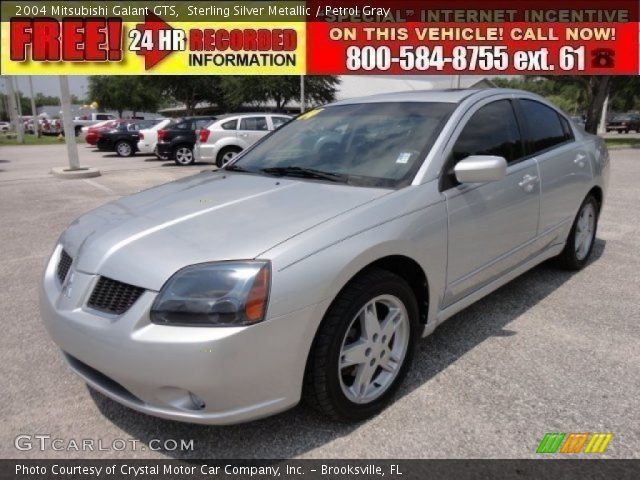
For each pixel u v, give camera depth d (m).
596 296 4.19
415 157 3.05
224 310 2.16
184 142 16.09
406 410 2.72
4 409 2.83
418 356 3.27
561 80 27.48
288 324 2.24
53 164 17.11
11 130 49.94
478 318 3.81
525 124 3.89
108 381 2.44
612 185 9.95
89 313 2.38
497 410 2.71
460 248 3.08
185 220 2.62
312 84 37.66
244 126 13.80
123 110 58.47
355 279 2.52
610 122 41.41
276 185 3.08
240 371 2.17
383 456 2.40
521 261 3.83
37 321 3.96
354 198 2.75
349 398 2.55
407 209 2.75
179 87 42.59
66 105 12.90
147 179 12.30
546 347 3.36
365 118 3.59
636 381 2.95
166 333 2.16
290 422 2.66
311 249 2.34
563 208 4.20
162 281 2.23
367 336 2.60
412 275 2.93
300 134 3.79
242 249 2.29
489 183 3.29
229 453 2.45
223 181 3.32
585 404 2.74
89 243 2.60
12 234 6.74
